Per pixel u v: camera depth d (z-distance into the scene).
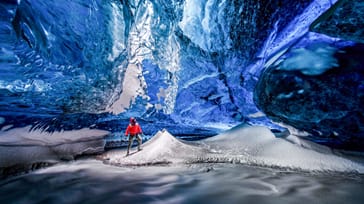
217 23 7.66
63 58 5.96
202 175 4.32
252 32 6.70
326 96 4.88
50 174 4.54
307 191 3.19
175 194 3.28
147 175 4.42
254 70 7.94
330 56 4.96
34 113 6.18
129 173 4.60
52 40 5.58
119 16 8.54
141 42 14.19
